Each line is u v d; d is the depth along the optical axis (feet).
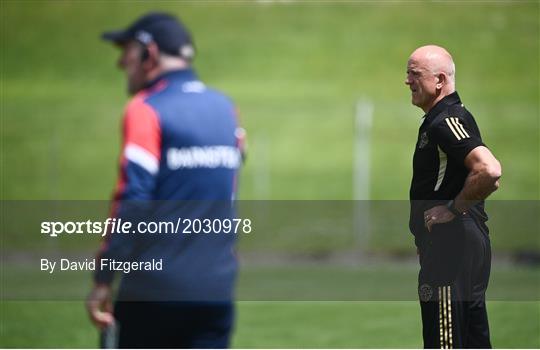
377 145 342.23
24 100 412.98
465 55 464.24
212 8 531.09
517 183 294.25
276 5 537.24
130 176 44.80
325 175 313.12
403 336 103.40
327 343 98.58
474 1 531.91
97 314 45.80
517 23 501.97
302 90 429.38
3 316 118.21
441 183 60.70
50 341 100.58
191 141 46.34
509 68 445.37
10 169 314.55
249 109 389.19
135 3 536.83
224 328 48.70
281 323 113.39
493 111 375.45
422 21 512.22
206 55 476.13
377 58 472.44
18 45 493.77
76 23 514.68
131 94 48.32
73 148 342.23
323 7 537.65
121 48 49.21
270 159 329.93
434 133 60.23
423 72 61.62
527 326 106.22
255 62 469.57
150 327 47.42
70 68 470.39
